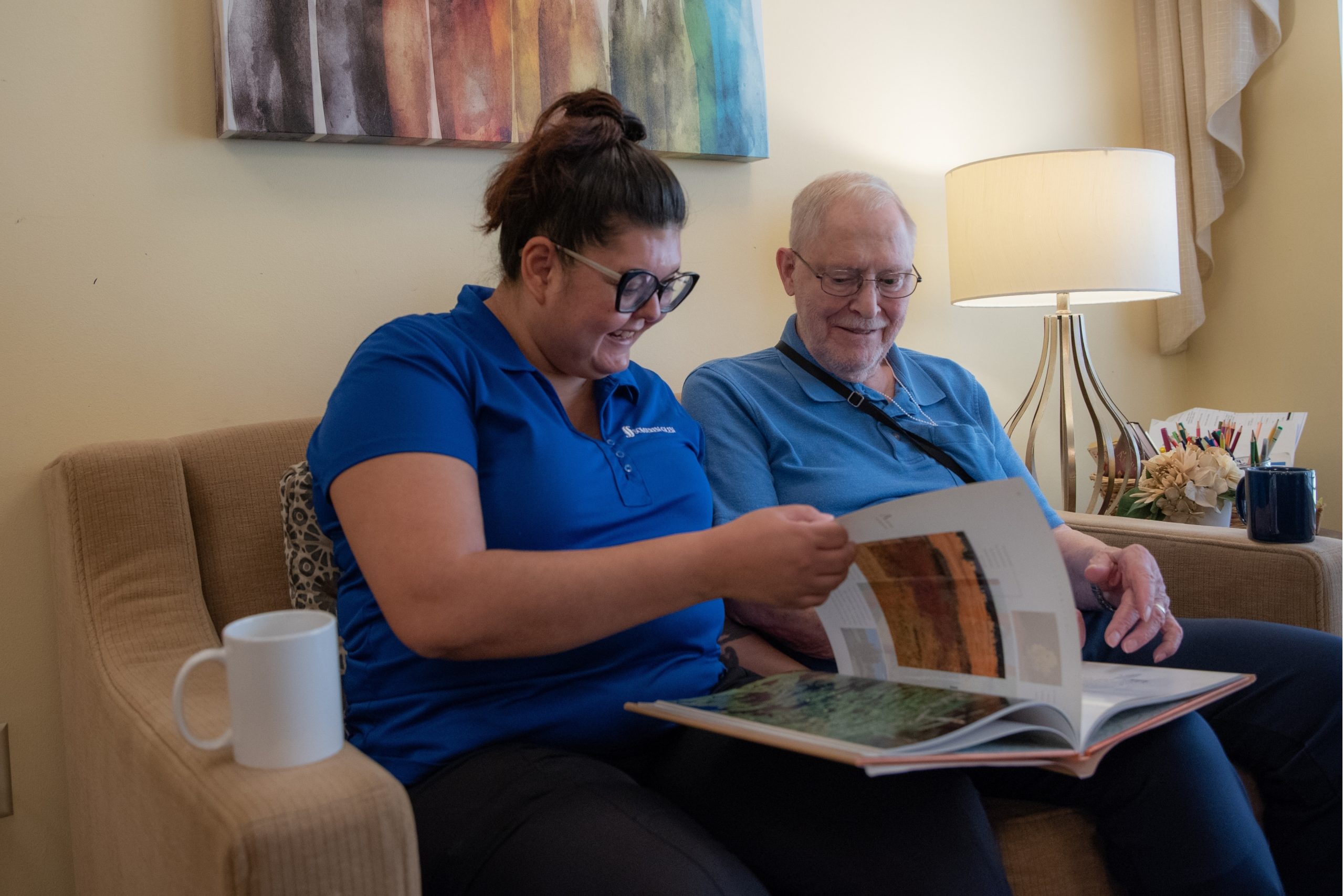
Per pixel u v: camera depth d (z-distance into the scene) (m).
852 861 0.85
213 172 1.43
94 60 1.35
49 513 1.28
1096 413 2.37
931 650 0.94
